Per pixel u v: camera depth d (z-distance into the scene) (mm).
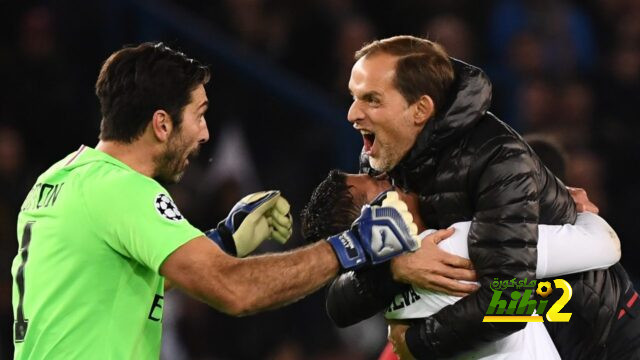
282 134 25453
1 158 23969
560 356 12852
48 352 11672
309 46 26703
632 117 28969
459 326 11766
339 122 25672
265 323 23703
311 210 12797
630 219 26844
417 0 28156
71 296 11641
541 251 11891
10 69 24891
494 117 11992
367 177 12820
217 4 26828
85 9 25797
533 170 11727
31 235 12008
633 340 12922
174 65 12219
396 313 12562
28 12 25578
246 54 26047
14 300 12172
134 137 12109
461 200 11867
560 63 28984
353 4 27984
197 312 23469
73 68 25438
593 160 27266
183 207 23594
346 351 23797
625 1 30734
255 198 13672
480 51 28750
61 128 24906
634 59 29516
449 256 11867
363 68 11961
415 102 11805
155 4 26344
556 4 29422
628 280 13188
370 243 11859
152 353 12070
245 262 11641
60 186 11953
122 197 11539
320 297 23953
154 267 11500
